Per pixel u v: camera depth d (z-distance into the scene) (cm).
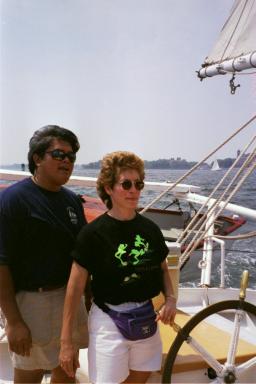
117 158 241
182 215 959
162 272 261
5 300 236
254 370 301
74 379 271
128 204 239
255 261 1491
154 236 249
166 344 308
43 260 246
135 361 246
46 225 242
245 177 453
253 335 382
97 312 245
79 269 237
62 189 264
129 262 237
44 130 250
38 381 269
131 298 239
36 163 250
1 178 780
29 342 241
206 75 795
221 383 245
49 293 249
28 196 243
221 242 496
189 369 289
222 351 300
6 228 235
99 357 239
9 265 237
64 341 235
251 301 479
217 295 470
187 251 455
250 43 732
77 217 260
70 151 250
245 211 622
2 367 320
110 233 238
